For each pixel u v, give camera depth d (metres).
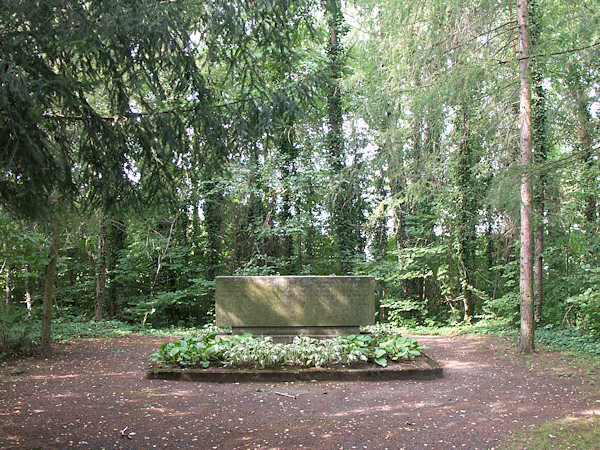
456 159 15.95
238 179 16.33
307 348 8.16
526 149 10.02
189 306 20.70
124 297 19.61
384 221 19.98
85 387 7.04
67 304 20.58
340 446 4.71
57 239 9.73
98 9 3.48
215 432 5.08
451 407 6.13
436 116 11.27
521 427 5.32
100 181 4.14
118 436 4.87
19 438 4.63
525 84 10.07
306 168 17.47
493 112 11.08
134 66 3.96
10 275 11.80
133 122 4.10
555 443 4.79
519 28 10.18
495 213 14.66
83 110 3.64
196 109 4.39
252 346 8.23
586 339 11.52
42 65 3.36
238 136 4.66
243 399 6.47
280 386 7.25
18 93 2.97
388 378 7.73
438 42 10.89
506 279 17.81
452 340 12.84
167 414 5.70
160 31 3.81
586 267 11.79
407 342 8.80
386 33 13.41
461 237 16.78
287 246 20.12
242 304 10.38
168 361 8.22
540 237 13.94
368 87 14.93
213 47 4.59
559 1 11.07
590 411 5.93
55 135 3.70
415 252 16.94
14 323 10.02
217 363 8.13
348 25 18.00
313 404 6.25
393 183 17.36
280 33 4.83
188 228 20.58
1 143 3.11
